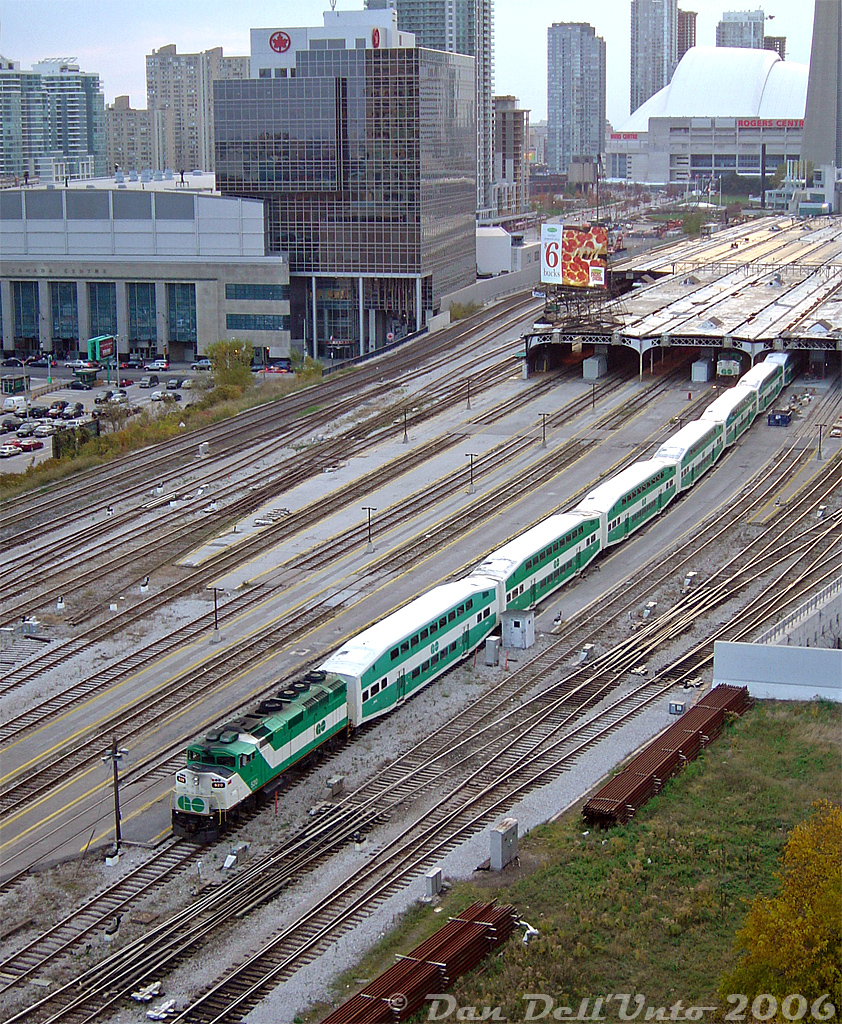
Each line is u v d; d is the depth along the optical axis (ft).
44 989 191.62
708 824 228.22
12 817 244.63
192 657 315.58
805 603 317.63
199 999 186.19
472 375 650.02
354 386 642.63
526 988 183.01
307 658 311.88
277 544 401.29
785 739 261.24
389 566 376.48
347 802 244.63
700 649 310.86
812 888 176.04
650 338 610.65
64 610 352.08
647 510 408.46
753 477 458.91
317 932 200.95
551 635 326.24
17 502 460.55
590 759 256.73
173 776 257.75
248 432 553.64
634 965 189.98
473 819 234.99
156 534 417.69
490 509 427.33
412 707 287.28
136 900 215.10
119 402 636.07
